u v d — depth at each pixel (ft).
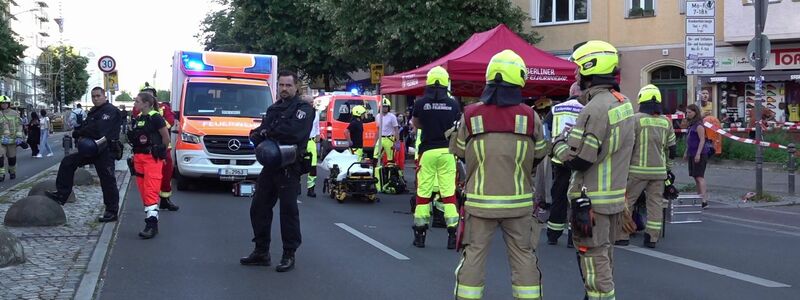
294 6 114.11
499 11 79.66
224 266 25.95
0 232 25.12
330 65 115.44
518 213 17.10
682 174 59.31
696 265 26.61
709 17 42.06
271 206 25.72
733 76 77.66
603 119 16.99
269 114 24.54
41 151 87.10
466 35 77.92
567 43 86.69
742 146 65.87
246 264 26.09
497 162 16.93
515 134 16.97
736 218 38.68
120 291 22.30
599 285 17.60
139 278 24.00
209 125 48.29
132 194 47.03
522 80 17.12
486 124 16.99
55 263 25.35
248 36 122.01
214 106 50.80
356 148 50.21
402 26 76.38
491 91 17.11
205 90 51.37
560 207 29.73
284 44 115.03
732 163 65.05
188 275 24.52
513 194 17.03
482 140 17.04
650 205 29.81
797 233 34.06
